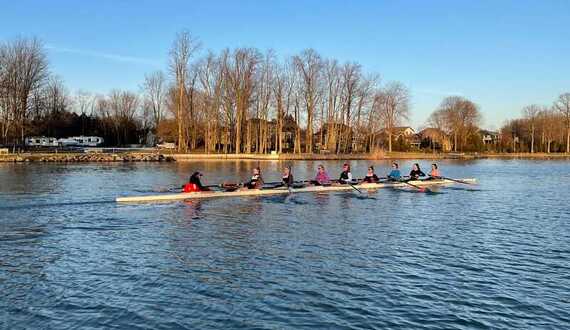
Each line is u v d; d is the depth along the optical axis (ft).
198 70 300.81
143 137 455.22
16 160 225.15
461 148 444.14
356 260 53.06
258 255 54.75
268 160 278.26
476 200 106.93
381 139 378.73
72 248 57.31
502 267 51.44
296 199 100.73
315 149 375.25
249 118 304.50
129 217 77.87
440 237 65.82
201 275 47.11
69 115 410.52
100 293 41.91
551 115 474.90
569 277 48.26
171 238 63.21
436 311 38.96
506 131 536.42
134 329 35.01
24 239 61.77
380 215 83.15
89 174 165.58
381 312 38.60
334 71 323.78
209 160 274.98
